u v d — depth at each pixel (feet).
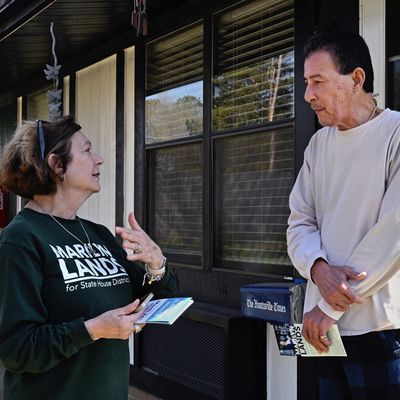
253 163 10.60
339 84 5.11
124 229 5.57
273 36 10.18
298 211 5.85
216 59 11.38
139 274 6.06
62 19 12.50
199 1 11.58
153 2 12.05
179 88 12.43
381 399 5.10
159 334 12.21
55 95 8.64
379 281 4.86
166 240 12.97
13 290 4.62
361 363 5.18
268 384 9.91
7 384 5.05
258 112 10.44
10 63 16.65
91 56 15.31
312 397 8.80
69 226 5.41
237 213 10.95
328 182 5.51
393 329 5.13
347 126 5.29
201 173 11.93
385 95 8.04
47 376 4.85
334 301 4.95
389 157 4.99
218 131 11.23
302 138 9.33
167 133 12.82
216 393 10.40
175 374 11.63
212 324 10.28
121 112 14.24
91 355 5.05
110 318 4.57
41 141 5.20
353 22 8.46
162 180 13.11
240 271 10.69
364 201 5.10
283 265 9.95
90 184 5.52
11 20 12.42
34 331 4.57
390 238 4.78
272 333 9.83
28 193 5.34
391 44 8.02
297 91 9.43
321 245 5.43
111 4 11.54
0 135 21.79
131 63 13.96
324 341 5.12
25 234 4.84
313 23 9.07
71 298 4.91
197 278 11.62
